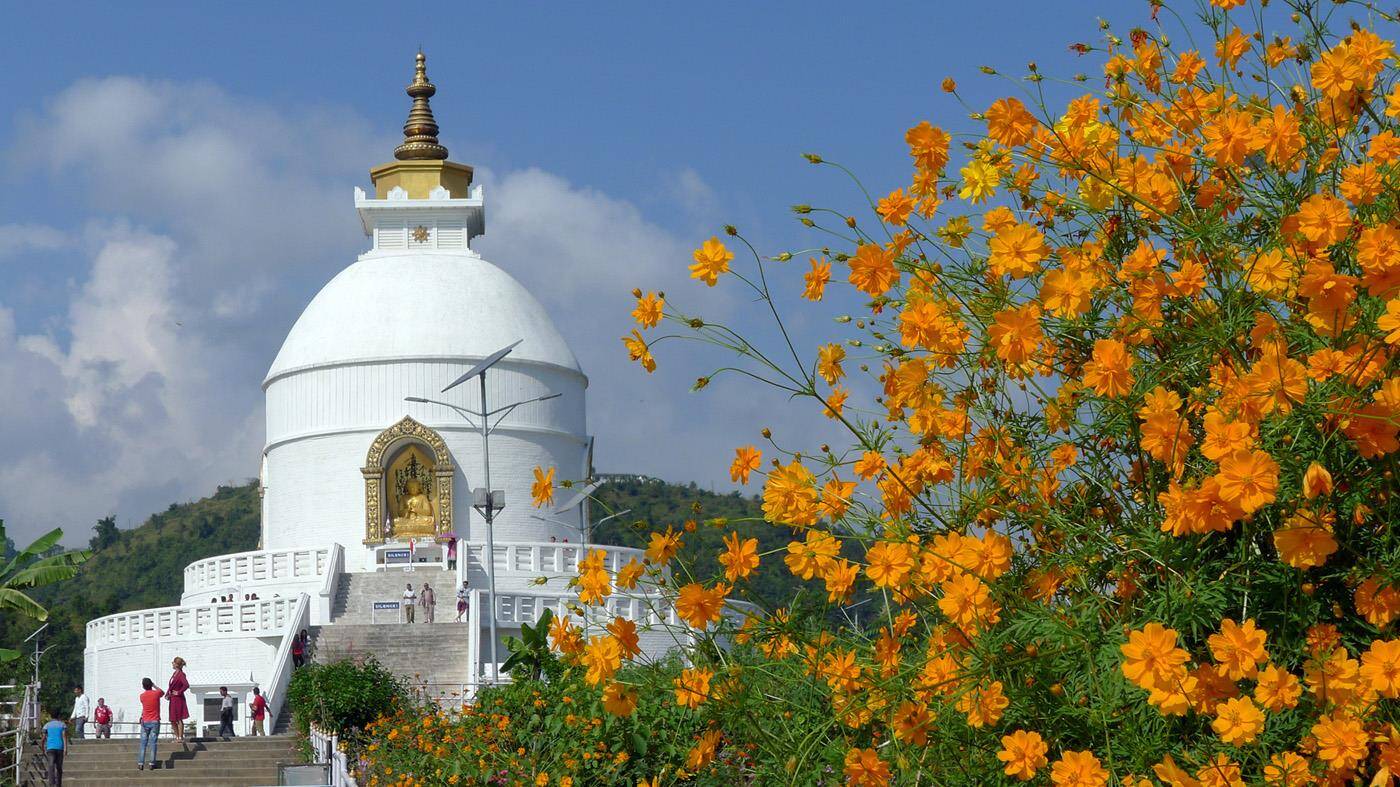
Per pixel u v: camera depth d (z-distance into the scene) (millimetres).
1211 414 6078
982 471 7641
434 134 74938
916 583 7301
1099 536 7027
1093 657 6875
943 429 7684
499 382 67125
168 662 56281
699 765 8445
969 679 7074
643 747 16250
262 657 54344
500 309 69000
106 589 151000
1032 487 7508
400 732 28375
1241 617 6613
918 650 7902
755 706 8094
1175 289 6934
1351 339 6332
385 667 49062
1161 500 6152
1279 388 6062
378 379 66625
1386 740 5965
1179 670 5980
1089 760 6449
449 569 57219
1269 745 6496
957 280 7605
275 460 68688
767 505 7613
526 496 66562
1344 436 6289
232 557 60875
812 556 7645
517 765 18969
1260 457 5828
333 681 38656
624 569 8219
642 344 7824
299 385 67938
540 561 56812
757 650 8977
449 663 49312
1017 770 6711
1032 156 7566
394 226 72062
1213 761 6332
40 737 36531
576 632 8195
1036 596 7387
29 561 36781
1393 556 6293
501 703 21406
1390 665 5918
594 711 16625
